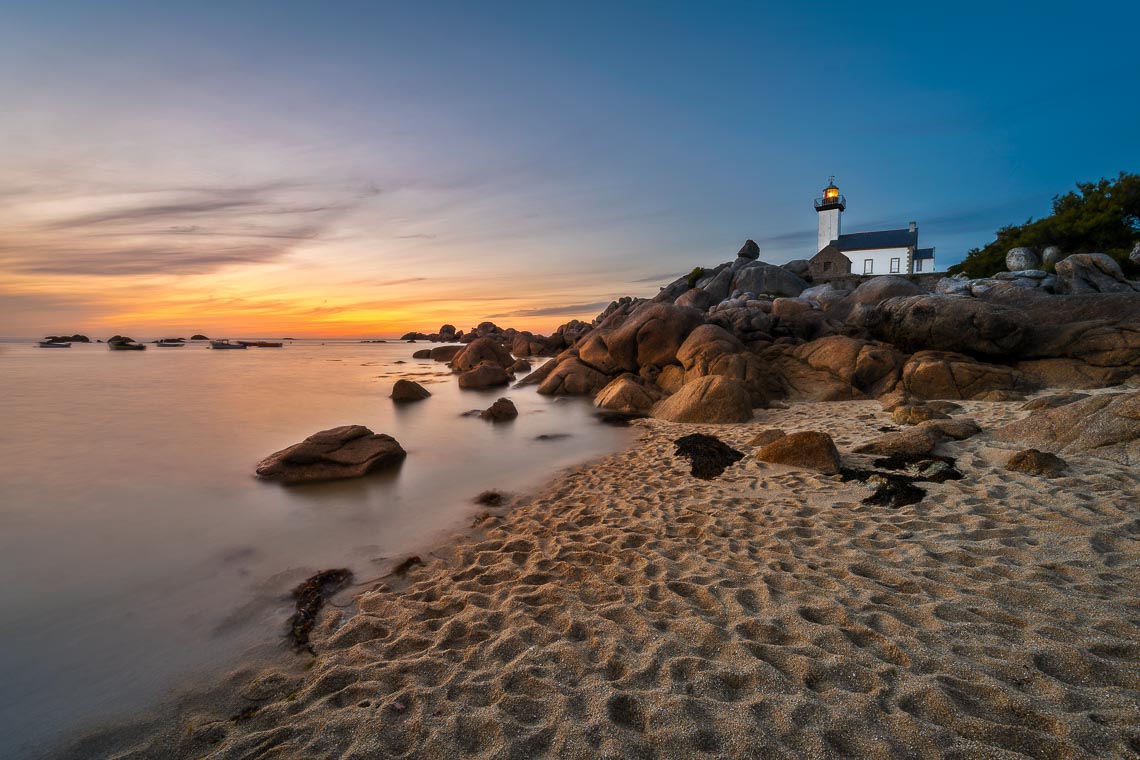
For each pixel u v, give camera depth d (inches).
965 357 682.2
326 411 780.6
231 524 327.0
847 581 205.2
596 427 625.6
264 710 153.9
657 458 447.2
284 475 426.6
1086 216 1111.6
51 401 893.2
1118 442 327.9
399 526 315.6
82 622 216.2
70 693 171.5
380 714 144.2
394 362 1984.5
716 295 1815.9
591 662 163.3
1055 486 286.5
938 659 150.8
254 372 1483.8
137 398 930.1
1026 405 494.9
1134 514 242.2
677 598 200.7
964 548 226.1
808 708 134.3
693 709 137.3
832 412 601.0
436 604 212.8
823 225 2967.5
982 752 117.5
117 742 147.4
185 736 147.3
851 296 1258.0
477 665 166.4
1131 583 185.8
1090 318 751.1
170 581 252.4
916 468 341.7
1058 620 166.2
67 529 320.8
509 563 248.2
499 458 484.4
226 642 197.5
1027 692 135.6
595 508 325.4
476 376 1065.5
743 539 257.4
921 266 2529.5
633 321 905.5
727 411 589.3
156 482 420.5
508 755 126.0
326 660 176.6
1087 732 120.0
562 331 2598.4
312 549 285.4
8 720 159.6
